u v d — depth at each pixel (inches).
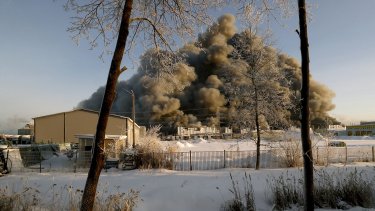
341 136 2886.3
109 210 285.3
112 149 786.8
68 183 441.1
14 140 1824.6
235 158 825.5
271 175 443.2
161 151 730.2
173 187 375.6
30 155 805.2
